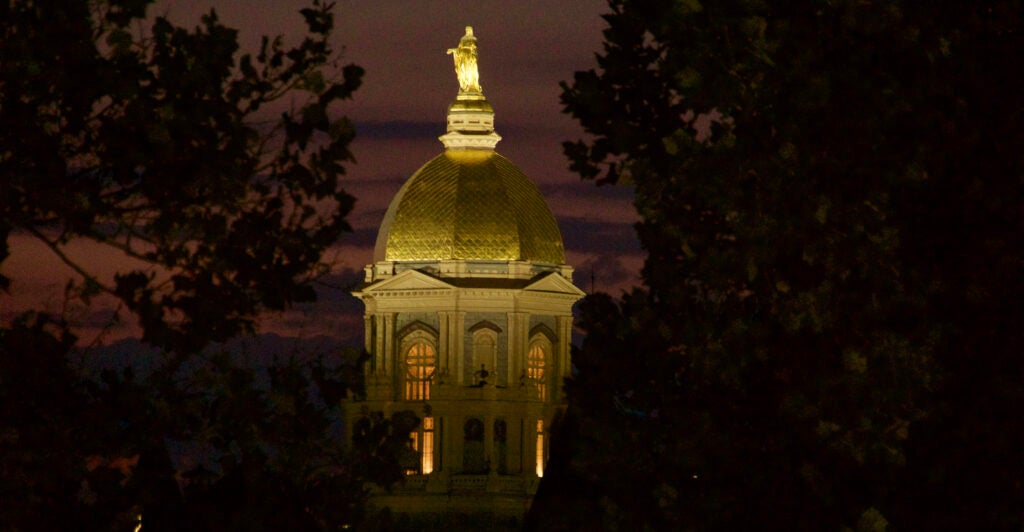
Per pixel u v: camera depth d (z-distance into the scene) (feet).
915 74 268.41
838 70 266.16
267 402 261.24
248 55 256.73
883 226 261.03
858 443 257.34
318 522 265.95
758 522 273.54
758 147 263.90
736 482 276.00
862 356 257.75
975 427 261.24
